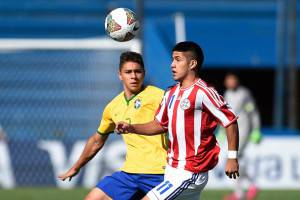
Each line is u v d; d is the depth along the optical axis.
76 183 51.81
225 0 79.38
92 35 69.31
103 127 27.55
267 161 53.19
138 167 26.72
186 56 24.14
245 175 44.66
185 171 24.14
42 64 58.38
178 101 24.05
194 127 23.94
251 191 44.53
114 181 27.19
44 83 57.72
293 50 61.91
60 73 58.16
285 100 65.81
